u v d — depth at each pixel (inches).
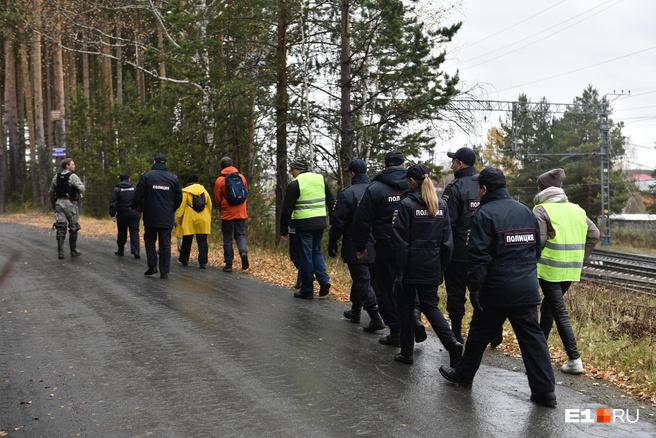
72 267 470.0
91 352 251.3
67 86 1455.5
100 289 384.2
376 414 188.9
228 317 315.9
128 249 595.5
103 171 1087.6
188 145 689.6
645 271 969.5
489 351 272.4
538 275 249.6
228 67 705.0
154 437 170.4
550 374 200.1
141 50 941.2
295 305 354.6
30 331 284.0
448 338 229.0
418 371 235.1
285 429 176.1
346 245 307.9
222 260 541.3
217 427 177.2
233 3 665.6
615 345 305.1
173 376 222.2
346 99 657.0
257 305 349.4
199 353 250.7
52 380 217.9
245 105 686.5
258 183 726.5
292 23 685.9
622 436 177.5
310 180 373.1
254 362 240.1
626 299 507.8
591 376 240.8
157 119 731.4
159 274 447.8
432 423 182.7
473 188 263.1
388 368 237.5
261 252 624.7
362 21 602.2
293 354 252.2
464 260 262.1
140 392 205.9
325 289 379.2
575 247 246.5
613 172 2477.9
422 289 235.1
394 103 665.0
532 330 203.2
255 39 698.2
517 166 2726.4
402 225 233.1
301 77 704.4
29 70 1621.6
